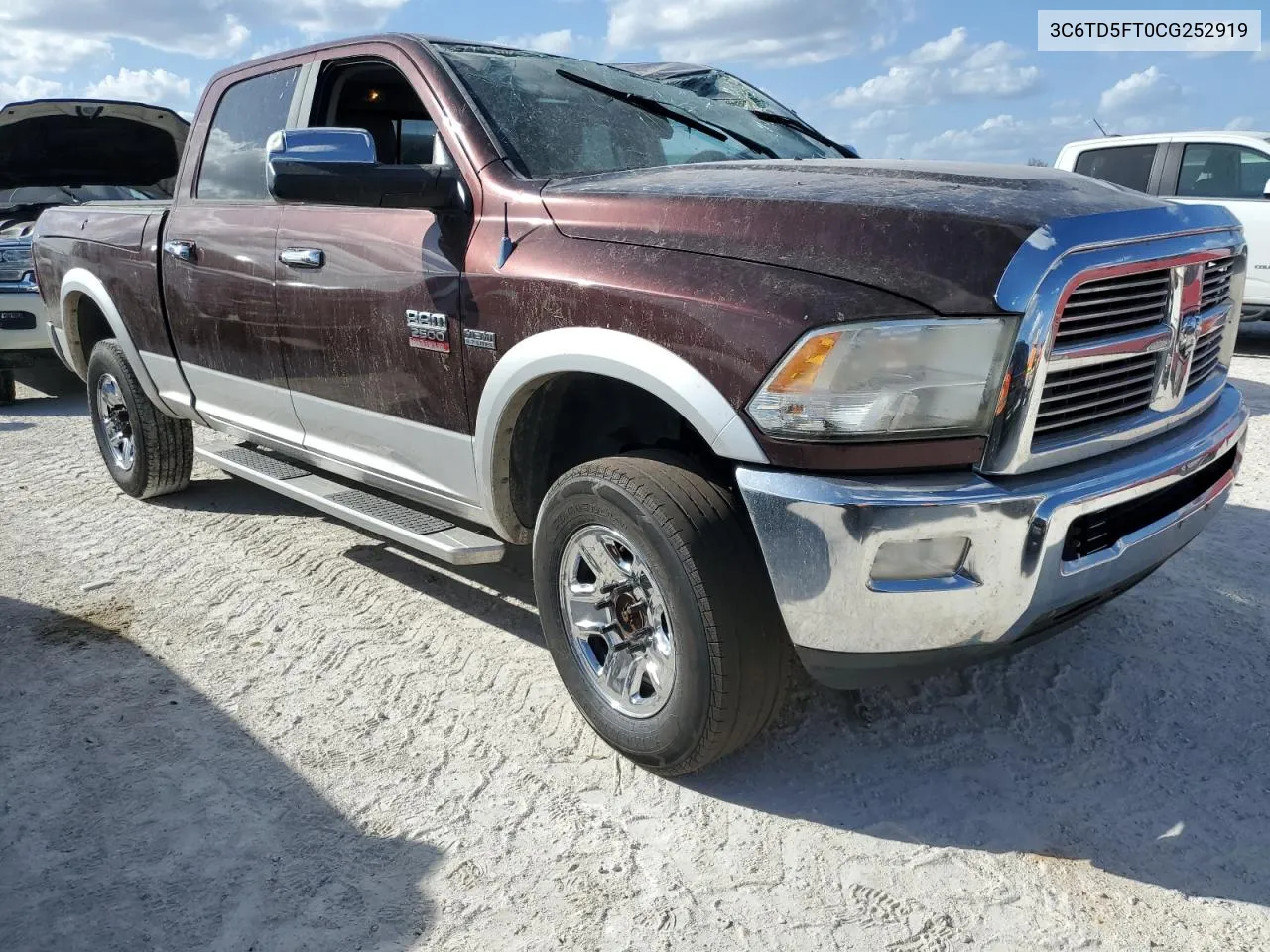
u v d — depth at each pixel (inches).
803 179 101.4
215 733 112.8
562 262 102.7
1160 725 113.0
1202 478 107.0
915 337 82.8
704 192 98.9
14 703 118.9
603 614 106.4
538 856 92.7
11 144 289.9
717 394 88.9
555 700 119.7
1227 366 118.2
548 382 107.7
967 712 115.7
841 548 84.2
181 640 135.4
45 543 172.1
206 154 164.1
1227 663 126.3
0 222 303.6
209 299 153.3
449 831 96.1
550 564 107.7
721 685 93.1
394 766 106.6
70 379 339.3
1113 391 93.7
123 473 194.1
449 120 120.1
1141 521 97.4
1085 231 86.2
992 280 82.7
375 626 139.5
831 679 92.7
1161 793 101.0
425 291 116.0
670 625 95.5
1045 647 130.3
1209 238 100.8
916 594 85.1
